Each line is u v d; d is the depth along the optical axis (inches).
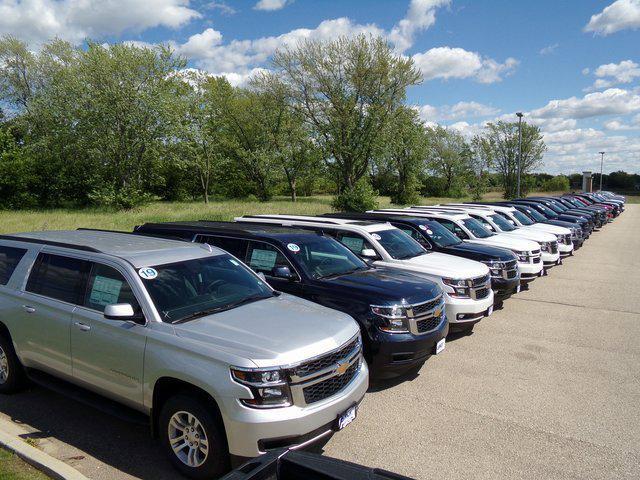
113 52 1140.5
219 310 172.7
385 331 213.3
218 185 2101.4
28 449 154.5
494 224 548.4
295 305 184.9
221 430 141.9
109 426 186.9
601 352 282.7
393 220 404.2
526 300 417.7
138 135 1191.6
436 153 2593.5
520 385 233.3
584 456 170.1
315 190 2573.8
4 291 203.3
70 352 177.8
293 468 107.3
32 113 1283.2
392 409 205.9
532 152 2079.2
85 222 834.2
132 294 167.0
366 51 1296.8
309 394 145.7
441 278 292.7
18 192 1194.6
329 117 1370.6
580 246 768.3
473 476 157.2
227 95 1820.9
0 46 1355.8
